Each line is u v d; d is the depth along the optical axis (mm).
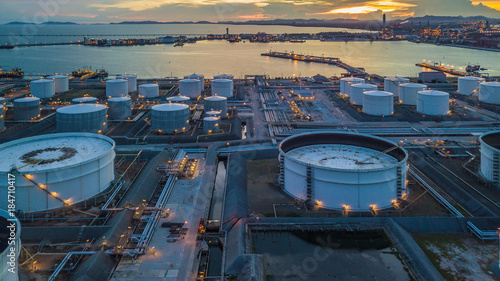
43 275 42125
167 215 57031
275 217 54500
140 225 54000
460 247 48031
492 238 49750
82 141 70312
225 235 51812
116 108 112625
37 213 54438
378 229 51969
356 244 49156
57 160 60031
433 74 188500
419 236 50844
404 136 101125
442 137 99125
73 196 57906
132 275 42812
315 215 55125
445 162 77938
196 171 76375
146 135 98500
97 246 47281
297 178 60750
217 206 63188
